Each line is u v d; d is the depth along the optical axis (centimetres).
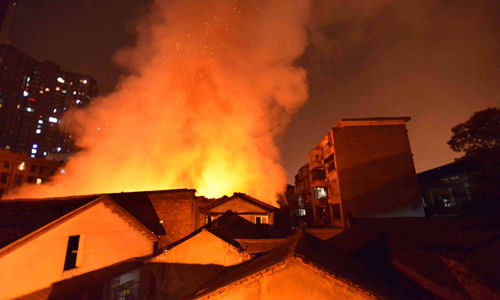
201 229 1580
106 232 1550
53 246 1277
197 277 1419
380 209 3225
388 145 3425
